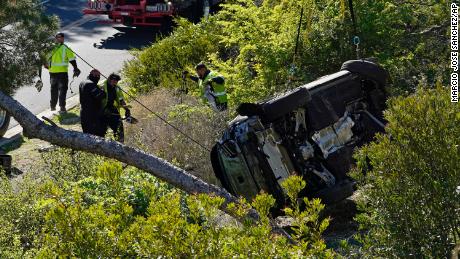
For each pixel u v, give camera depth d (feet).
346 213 66.69
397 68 90.48
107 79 89.81
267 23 99.71
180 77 110.11
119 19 158.71
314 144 70.33
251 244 33.50
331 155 70.49
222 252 33.53
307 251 35.42
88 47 151.53
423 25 99.04
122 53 147.33
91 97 89.40
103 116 89.86
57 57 116.37
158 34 161.48
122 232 35.94
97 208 37.68
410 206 42.60
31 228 58.39
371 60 79.56
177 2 157.48
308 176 69.67
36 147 102.53
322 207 36.81
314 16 97.40
